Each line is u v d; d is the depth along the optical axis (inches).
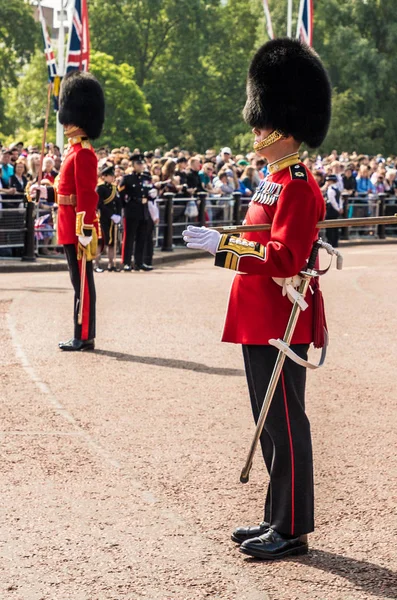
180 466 724.0
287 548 563.2
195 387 960.9
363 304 1544.0
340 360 1107.9
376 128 7086.6
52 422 832.9
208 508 641.0
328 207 2778.1
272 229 546.0
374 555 567.8
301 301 548.4
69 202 1128.8
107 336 1211.9
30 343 1154.0
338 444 783.7
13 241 2111.2
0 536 588.7
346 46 6909.5
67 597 508.7
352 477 703.7
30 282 1754.4
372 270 2111.2
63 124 1149.7
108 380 983.0
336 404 910.4
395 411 887.7
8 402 892.0
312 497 567.8
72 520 616.1
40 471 708.0
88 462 729.6
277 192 550.3
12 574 535.8
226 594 514.6
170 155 2984.7
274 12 7150.6
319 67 570.3
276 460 564.1
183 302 1503.4
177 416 857.5
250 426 831.1
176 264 2322.8
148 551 569.3
